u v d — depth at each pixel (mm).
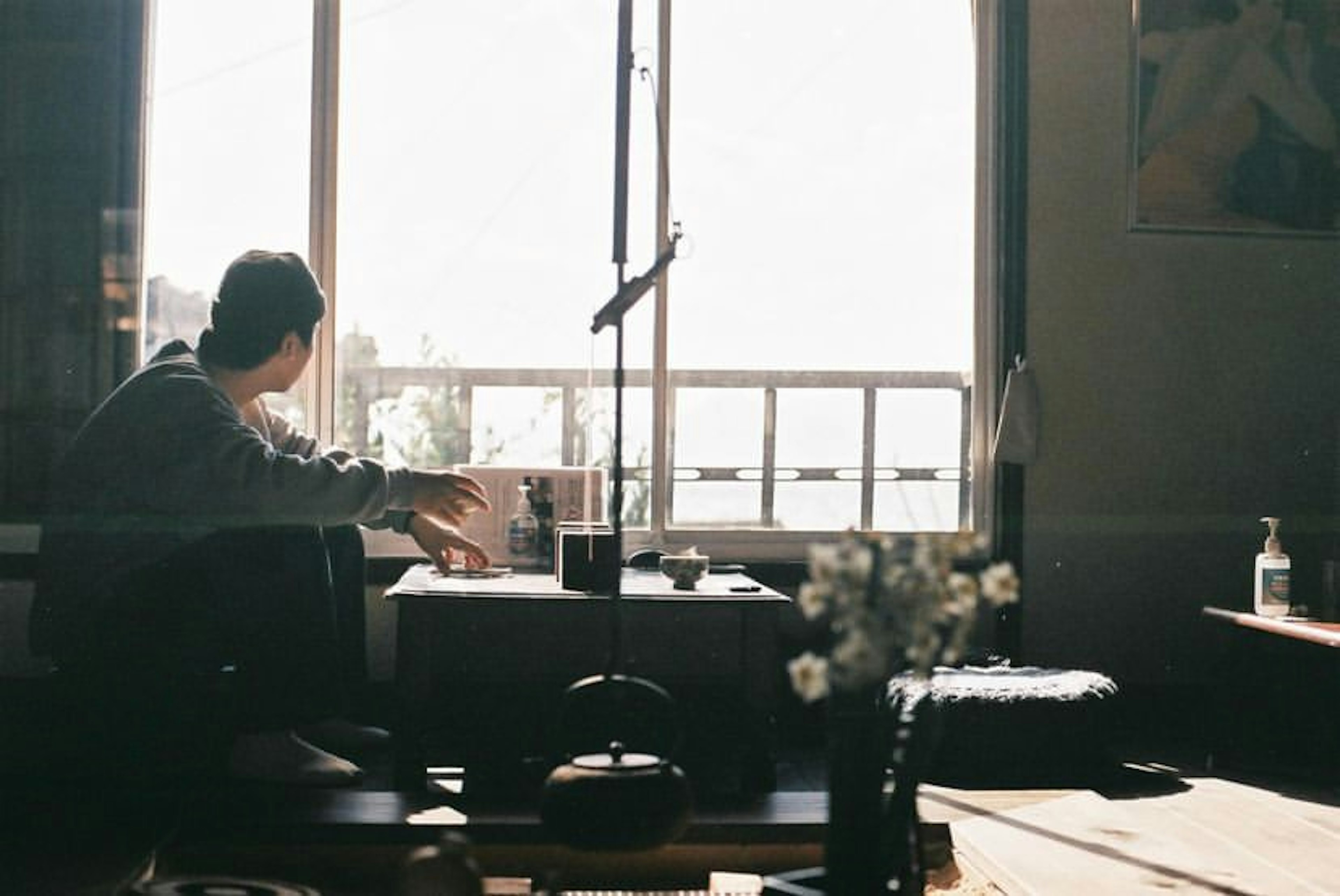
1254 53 4703
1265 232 4703
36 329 4348
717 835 3084
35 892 2637
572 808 2133
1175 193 4684
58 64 4359
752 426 4617
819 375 4633
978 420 4648
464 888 1841
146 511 3307
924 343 4656
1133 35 4672
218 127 4469
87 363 4355
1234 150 4703
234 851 3023
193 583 3271
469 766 3697
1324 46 4719
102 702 3291
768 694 3396
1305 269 4727
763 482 4625
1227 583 4672
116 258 4367
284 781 3365
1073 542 4629
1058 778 3826
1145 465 4668
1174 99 4691
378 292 4527
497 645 3861
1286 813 3463
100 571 3297
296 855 3041
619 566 2529
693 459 4602
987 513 4648
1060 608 4625
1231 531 4676
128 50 4379
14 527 4312
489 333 4555
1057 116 4660
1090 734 3863
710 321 4602
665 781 2172
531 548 3969
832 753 2080
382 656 4402
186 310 4461
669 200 4562
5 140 4344
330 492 3363
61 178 4355
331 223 4492
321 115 4488
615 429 2615
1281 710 4047
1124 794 3678
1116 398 4668
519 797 3320
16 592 4273
